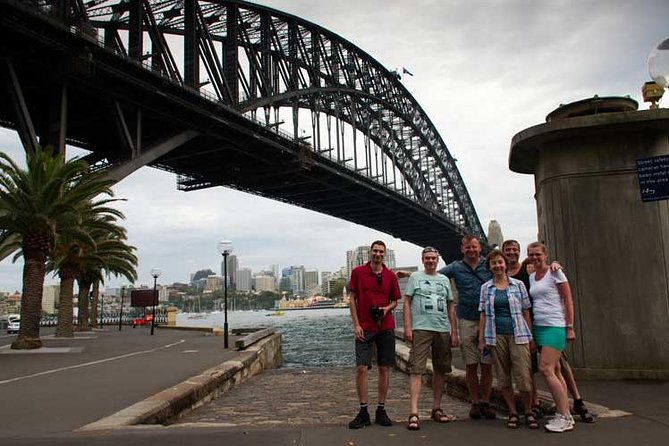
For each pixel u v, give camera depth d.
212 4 46.38
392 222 93.31
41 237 22.11
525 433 5.59
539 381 8.42
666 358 8.37
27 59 27.48
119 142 41.22
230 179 55.00
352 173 64.12
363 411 6.16
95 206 28.66
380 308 6.40
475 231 130.38
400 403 9.93
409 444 5.25
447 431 5.78
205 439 5.48
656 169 7.17
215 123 39.62
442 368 6.50
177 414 8.28
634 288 8.61
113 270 44.09
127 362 14.96
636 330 8.50
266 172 53.50
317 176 59.25
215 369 12.50
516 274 6.70
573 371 8.67
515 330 6.04
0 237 22.52
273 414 8.81
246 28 50.09
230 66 45.22
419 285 6.59
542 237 9.86
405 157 94.62
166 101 34.34
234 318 194.62
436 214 95.31
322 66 66.31
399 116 91.94
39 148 23.05
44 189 21.69
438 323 6.46
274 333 29.12
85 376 11.55
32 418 6.76
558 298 5.98
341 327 83.00
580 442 5.10
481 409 6.62
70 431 5.95
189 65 38.41
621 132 9.02
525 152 10.06
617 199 8.89
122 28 37.41
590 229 8.94
